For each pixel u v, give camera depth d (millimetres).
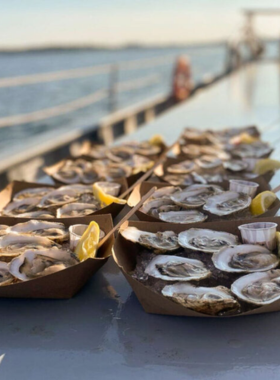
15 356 447
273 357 441
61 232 606
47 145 2143
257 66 5930
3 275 524
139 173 888
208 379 416
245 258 526
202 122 1952
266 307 467
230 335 468
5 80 2020
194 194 718
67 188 790
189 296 472
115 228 565
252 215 685
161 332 475
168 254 554
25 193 801
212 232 586
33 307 518
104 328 483
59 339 469
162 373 423
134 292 522
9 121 2000
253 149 1083
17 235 576
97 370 429
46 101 9469
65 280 511
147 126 1865
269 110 2217
